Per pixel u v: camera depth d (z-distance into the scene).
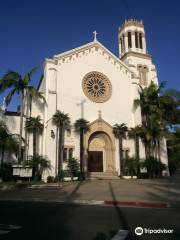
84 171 39.62
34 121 37.62
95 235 8.89
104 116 43.50
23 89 35.22
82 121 40.16
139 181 34.06
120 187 26.77
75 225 10.45
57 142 38.25
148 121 44.75
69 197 20.14
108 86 45.16
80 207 15.76
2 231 9.51
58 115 38.31
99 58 45.84
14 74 34.72
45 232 9.33
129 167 40.81
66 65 42.78
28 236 8.80
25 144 36.09
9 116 37.94
